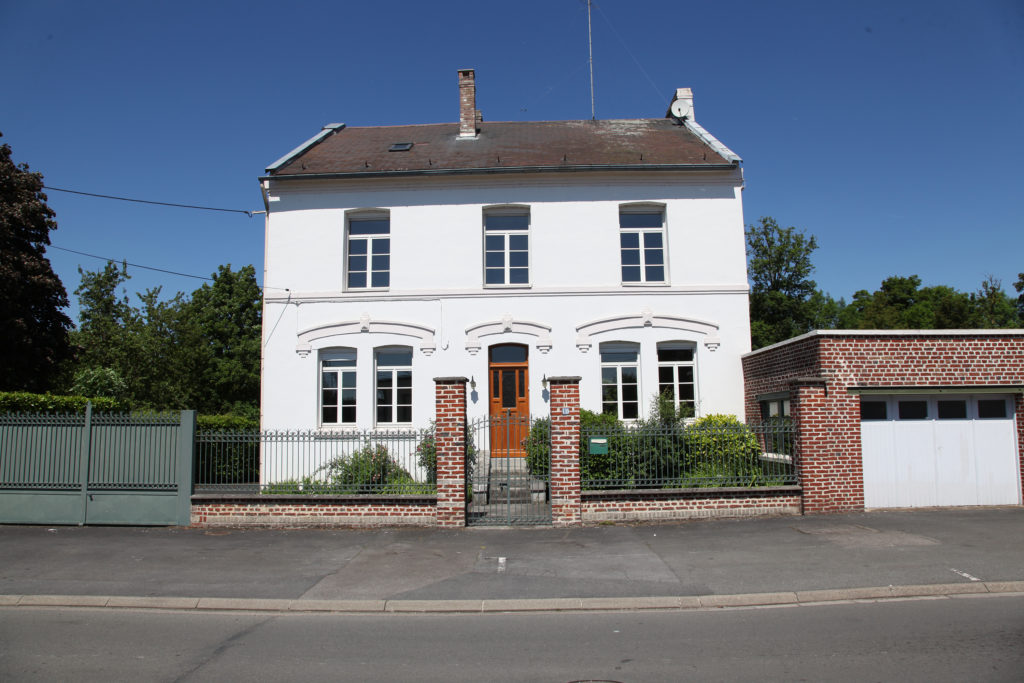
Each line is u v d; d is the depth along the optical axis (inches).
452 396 467.8
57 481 479.5
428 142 804.0
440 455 465.7
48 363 863.7
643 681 211.2
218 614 301.1
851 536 414.9
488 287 679.7
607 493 469.7
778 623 273.9
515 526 463.8
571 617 291.3
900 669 216.4
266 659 237.1
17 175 848.3
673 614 292.4
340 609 305.7
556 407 471.2
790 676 212.4
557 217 686.5
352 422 669.9
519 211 698.8
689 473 497.0
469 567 364.2
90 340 1213.1
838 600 307.9
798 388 499.2
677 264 680.4
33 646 253.0
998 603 296.4
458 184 691.4
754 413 640.4
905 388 509.0
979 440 522.6
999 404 527.2
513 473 550.3
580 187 689.6
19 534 450.9
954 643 242.1
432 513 465.7
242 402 1524.4
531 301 674.2
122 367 1189.7
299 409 666.2
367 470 494.9
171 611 306.3
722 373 665.0
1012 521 454.9
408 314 675.4
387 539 431.2
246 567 368.8
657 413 601.6
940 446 519.8
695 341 671.8
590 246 682.2
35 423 484.4
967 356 516.7
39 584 338.6
